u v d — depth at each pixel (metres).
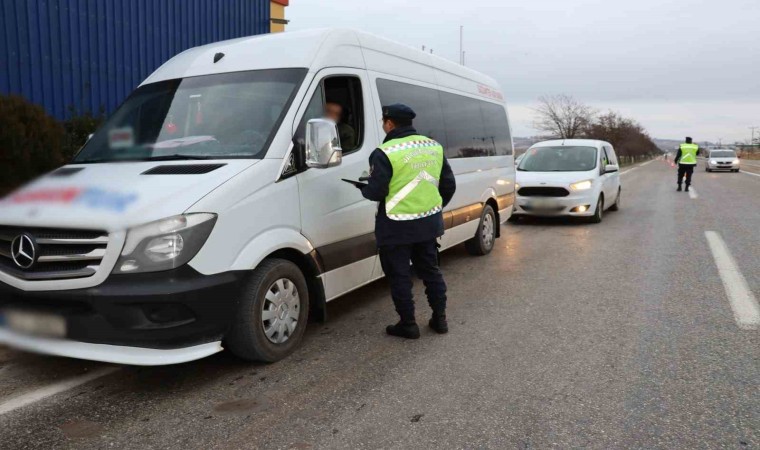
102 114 9.55
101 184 3.62
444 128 6.33
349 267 4.66
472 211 7.15
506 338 4.46
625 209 13.41
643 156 88.62
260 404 3.32
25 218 3.36
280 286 3.93
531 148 12.16
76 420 3.13
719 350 4.13
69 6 9.20
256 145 3.94
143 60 10.49
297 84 4.25
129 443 2.89
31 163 6.80
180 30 11.23
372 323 4.87
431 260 4.51
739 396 3.39
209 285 3.32
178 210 3.25
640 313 5.07
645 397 3.39
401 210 4.21
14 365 3.91
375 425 3.07
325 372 3.79
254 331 3.70
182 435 2.97
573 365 3.89
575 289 5.96
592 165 11.17
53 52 9.02
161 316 3.24
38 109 7.04
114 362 3.19
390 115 4.30
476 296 5.74
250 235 3.60
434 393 3.46
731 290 5.78
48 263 3.31
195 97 4.48
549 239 9.21
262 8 13.45
